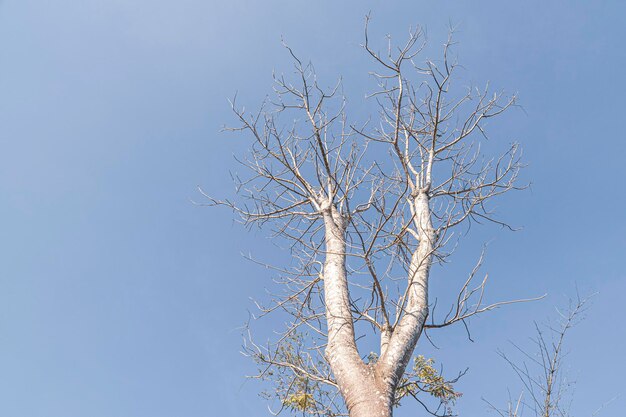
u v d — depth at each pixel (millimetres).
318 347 5969
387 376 5273
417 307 5840
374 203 6648
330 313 6090
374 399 5074
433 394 6398
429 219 6801
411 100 7527
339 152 7477
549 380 7383
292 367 6391
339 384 5445
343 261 6703
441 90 6930
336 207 7527
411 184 7273
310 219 7723
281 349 6770
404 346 5516
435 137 7234
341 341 5742
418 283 6059
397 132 7074
